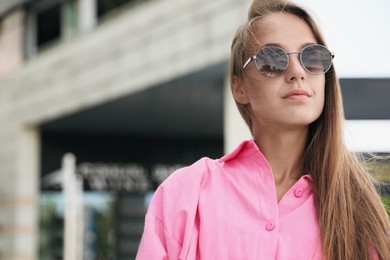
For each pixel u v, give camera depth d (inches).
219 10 363.9
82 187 574.2
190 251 69.9
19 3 594.6
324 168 70.8
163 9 422.3
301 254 67.9
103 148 580.7
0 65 639.1
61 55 547.8
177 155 582.2
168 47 417.7
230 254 68.5
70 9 538.9
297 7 71.1
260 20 71.4
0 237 641.6
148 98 475.5
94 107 514.0
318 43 70.9
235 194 71.4
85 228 563.5
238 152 72.6
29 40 596.4
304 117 67.9
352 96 128.1
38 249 598.9
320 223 68.9
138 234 562.9
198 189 72.5
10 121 628.1
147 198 574.2
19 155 611.5
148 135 581.9
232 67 74.7
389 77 128.5
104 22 495.2
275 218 69.1
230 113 353.7
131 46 460.4
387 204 79.9
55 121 568.1
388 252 69.3
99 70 500.4
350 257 68.5
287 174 71.7
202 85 432.5
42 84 577.9
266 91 69.0
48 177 591.2
